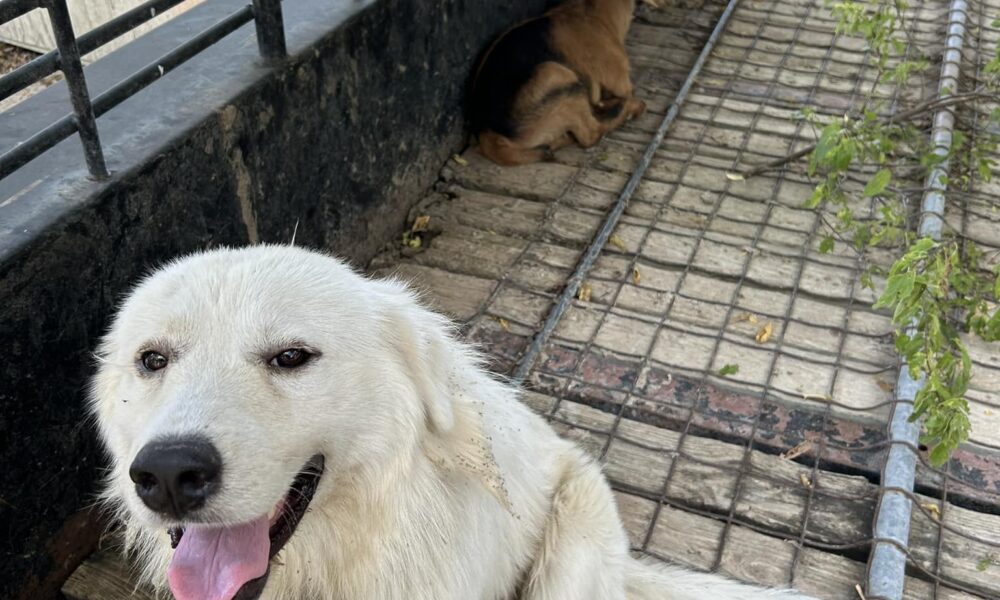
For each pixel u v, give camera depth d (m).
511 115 1.15
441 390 0.45
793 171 1.14
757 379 0.82
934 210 0.99
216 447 0.37
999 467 0.73
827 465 0.74
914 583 0.64
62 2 0.53
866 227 0.94
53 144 0.56
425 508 0.46
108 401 0.46
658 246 1.00
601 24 1.27
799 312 0.90
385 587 0.47
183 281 0.44
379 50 0.92
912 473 0.69
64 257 0.56
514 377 0.82
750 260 0.98
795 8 1.61
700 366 0.84
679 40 1.52
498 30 1.26
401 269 0.98
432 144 1.12
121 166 0.61
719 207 1.07
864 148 1.00
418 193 1.10
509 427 0.54
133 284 0.63
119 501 0.53
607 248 1.00
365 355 0.43
